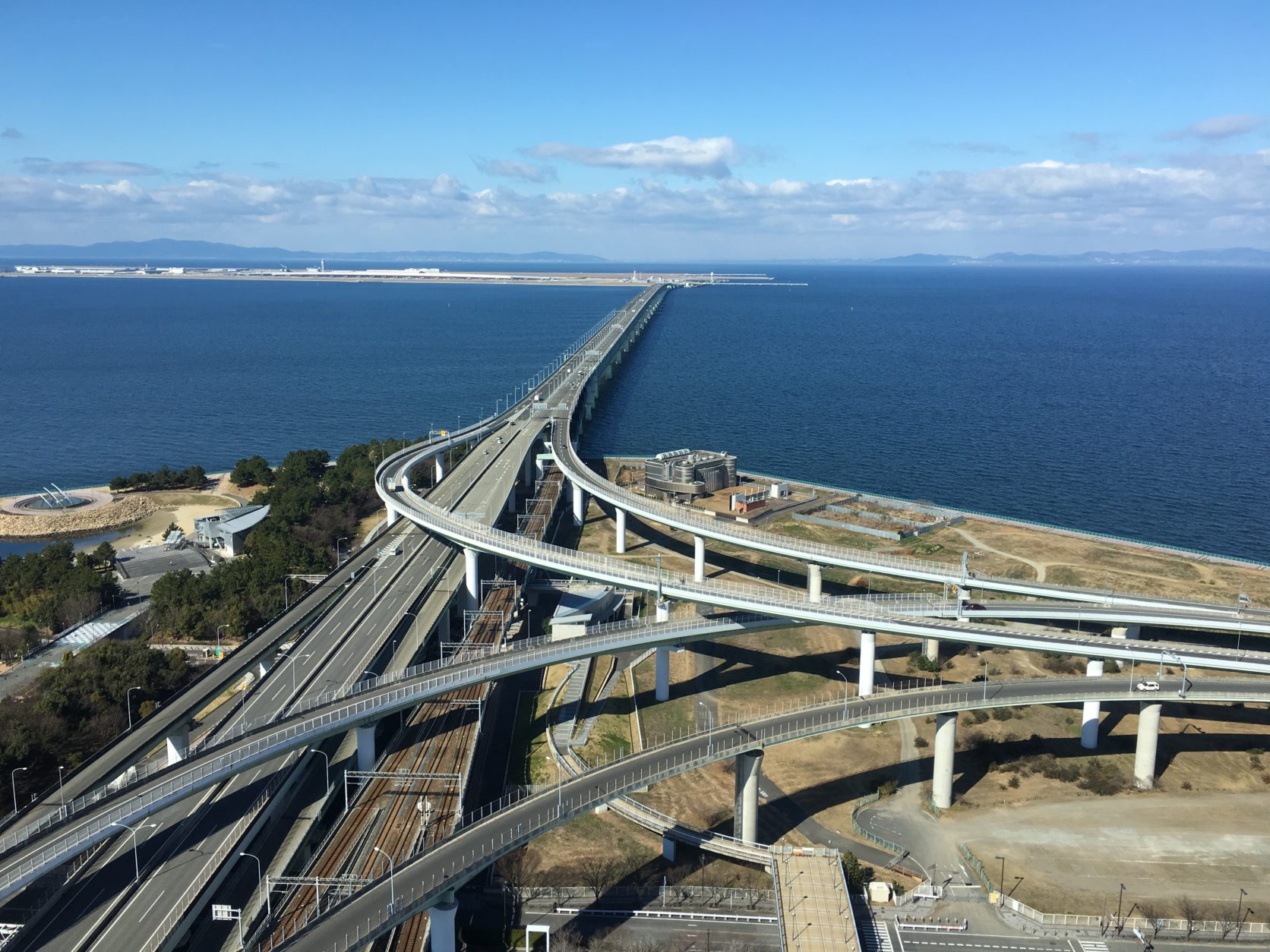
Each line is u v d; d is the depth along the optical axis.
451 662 149.38
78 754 136.00
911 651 188.88
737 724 137.50
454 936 104.25
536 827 113.31
